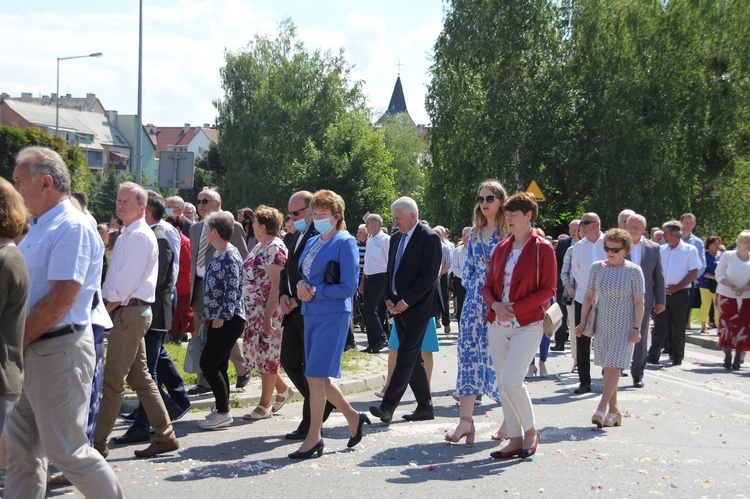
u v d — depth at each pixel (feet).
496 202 24.07
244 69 202.59
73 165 138.72
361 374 35.86
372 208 170.40
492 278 22.57
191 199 257.55
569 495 18.63
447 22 129.59
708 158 120.47
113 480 15.01
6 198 13.01
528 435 22.11
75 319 14.98
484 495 18.53
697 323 66.08
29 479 15.17
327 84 198.59
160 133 456.04
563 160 122.83
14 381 12.87
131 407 27.78
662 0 121.80
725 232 121.80
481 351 23.86
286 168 195.72
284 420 27.35
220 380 25.61
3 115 286.66
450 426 26.58
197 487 18.99
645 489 19.21
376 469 20.80
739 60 116.67
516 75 125.18
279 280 26.30
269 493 18.54
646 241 35.40
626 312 26.58
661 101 119.85
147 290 21.09
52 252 14.69
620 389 34.76
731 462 22.06
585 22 123.13
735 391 34.68
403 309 26.05
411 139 272.72
